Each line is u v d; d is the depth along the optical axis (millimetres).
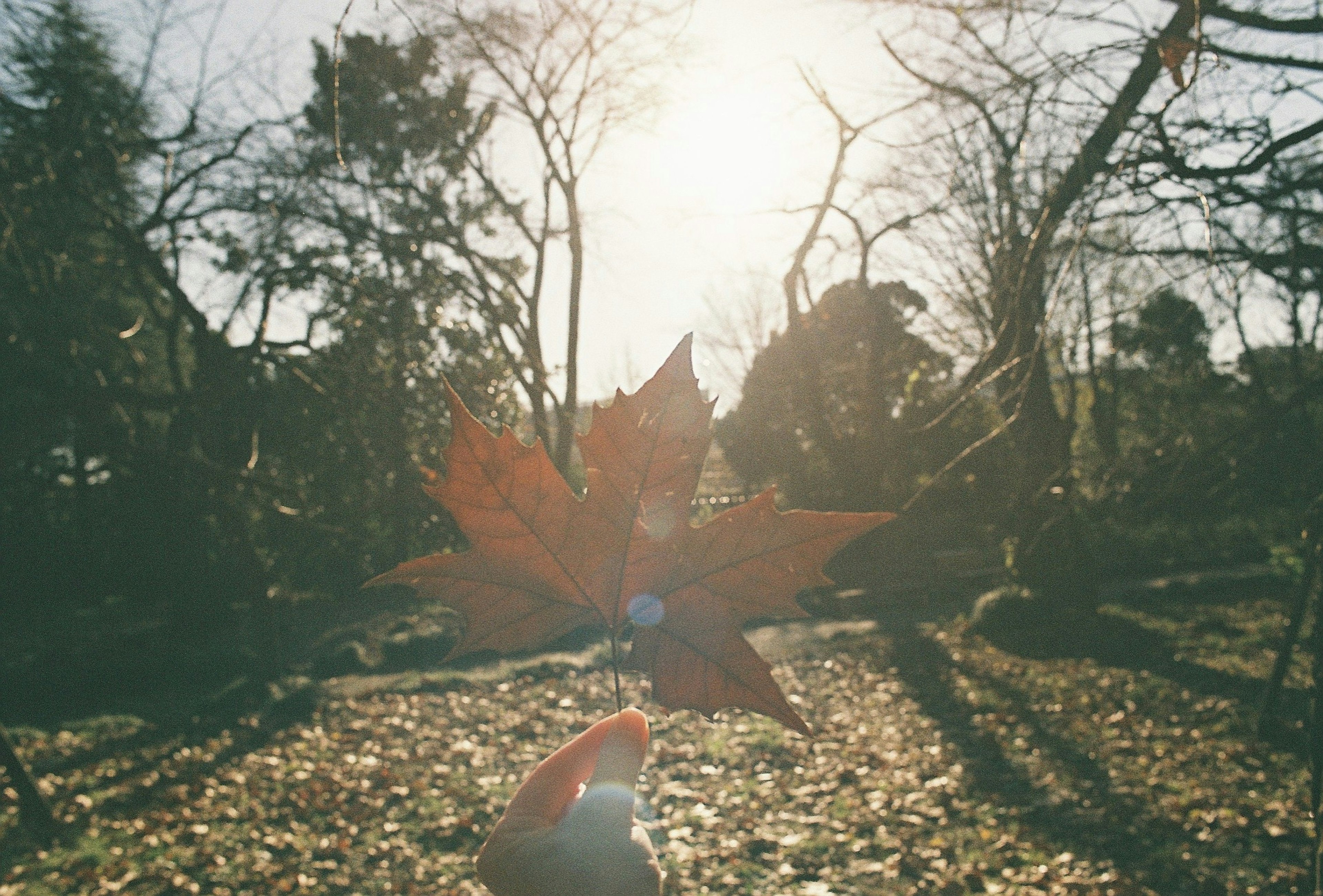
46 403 8562
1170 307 4723
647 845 535
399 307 9711
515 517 574
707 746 8414
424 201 11578
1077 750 7852
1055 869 5695
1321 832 4066
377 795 7801
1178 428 5684
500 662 12773
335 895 6012
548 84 10727
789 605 580
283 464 14641
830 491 17188
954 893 5539
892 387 15891
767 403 24062
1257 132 4199
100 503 19750
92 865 6520
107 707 11828
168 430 15516
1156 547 18031
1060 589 13039
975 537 20141
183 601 16047
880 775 7625
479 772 8352
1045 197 4875
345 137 11031
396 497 9586
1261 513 17094
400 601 19969
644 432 577
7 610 19391
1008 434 11875
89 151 10266
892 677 11250
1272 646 10758
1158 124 3936
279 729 10266
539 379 9883
